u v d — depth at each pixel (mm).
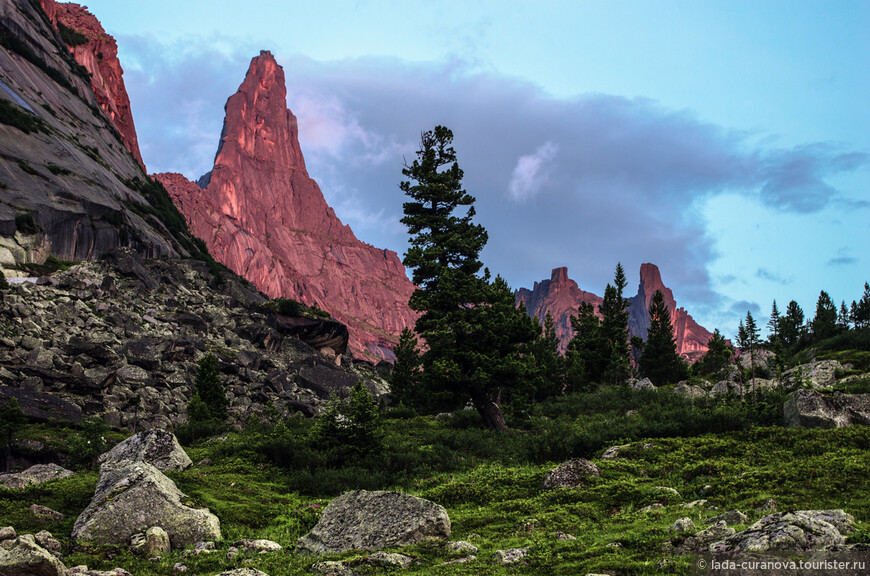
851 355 56844
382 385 110625
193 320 90625
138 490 20016
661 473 26969
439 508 19609
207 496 24484
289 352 104062
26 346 64000
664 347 80688
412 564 16719
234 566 17016
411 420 51750
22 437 46031
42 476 30562
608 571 14352
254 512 23594
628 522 19750
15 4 165125
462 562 16438
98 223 108625
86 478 26656
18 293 74500
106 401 61812
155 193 156250
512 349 48531
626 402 52719
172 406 67188
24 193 98312
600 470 26750
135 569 17047
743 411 38281
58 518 21078
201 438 46375
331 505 20703
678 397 51938
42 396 55250
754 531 13211
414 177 51312
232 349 90812
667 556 15008
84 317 76688
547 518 20922
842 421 34000
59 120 139000
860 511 17719
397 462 32156
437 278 49219
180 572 16781
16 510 21406
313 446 34281
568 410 52719
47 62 159250
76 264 98500
